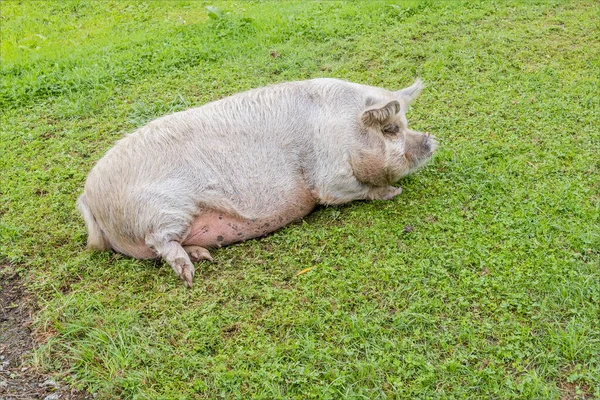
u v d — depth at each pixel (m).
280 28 4.18
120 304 2.19
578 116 3.02
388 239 2.37
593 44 3.69
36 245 2.52
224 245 2.45
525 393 1.79
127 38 4.27
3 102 3.57
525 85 3.30
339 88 2.52
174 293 2.22
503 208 2.48
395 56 3.74
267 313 2.10
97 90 3.63
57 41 4.48
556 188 2.56
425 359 1.91
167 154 2.32
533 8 4.21
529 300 2.08
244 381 1.88
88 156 3.08
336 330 2.02
